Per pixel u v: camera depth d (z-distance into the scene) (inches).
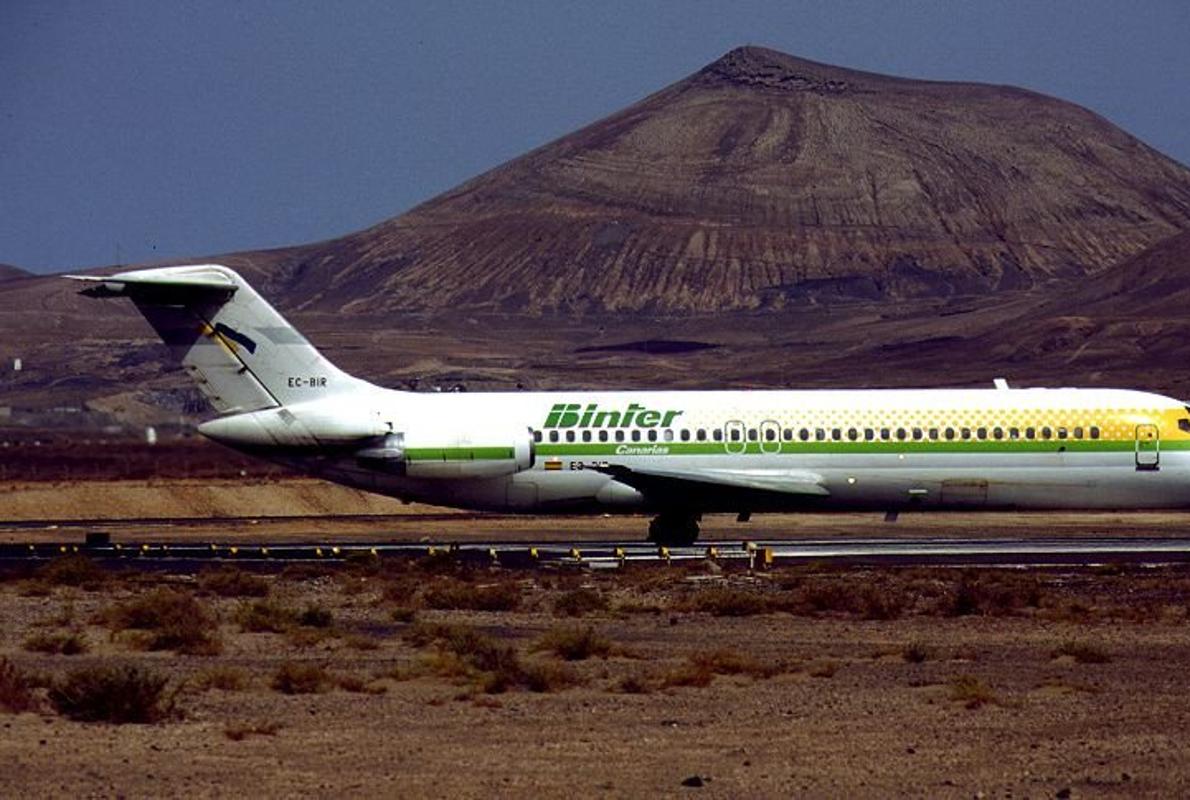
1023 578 4082.2
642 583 4028.1
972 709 2311.8
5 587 4037.9
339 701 2364.7
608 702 2370.8
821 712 2288.4
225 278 4918.8
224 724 2170.3
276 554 4968.0
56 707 2244.1
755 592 3882.9
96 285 4832.7
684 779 1838.1
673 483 5032.0
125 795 1742.1
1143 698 2409.0
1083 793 1785.2
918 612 3503.9
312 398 4982.8
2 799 1713.8
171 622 3193.9
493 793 1776.6
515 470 5036.9
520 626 3319.4
